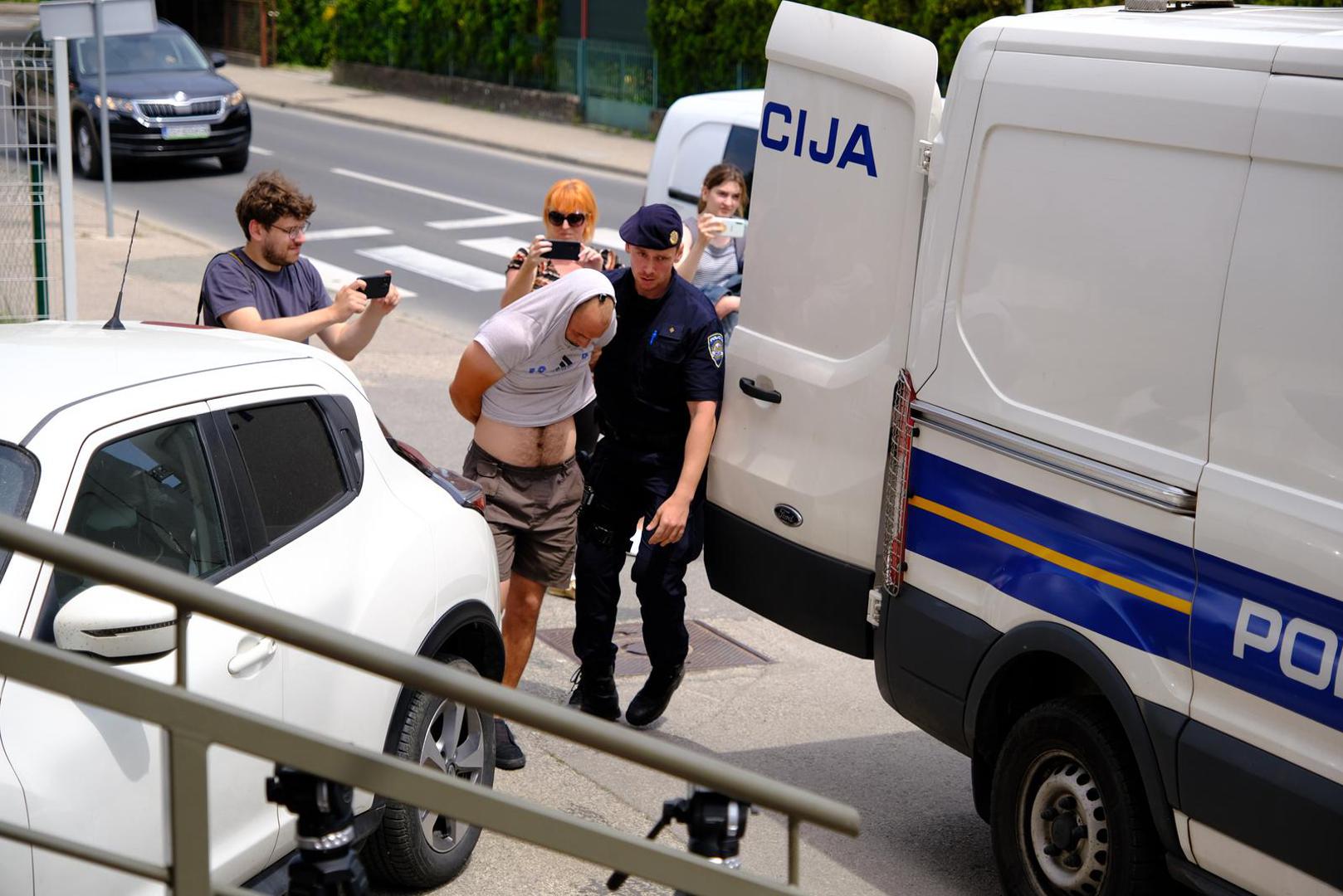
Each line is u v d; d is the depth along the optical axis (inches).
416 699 156.0
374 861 158.9
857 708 226.7
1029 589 153.7
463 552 168.4
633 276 196.1
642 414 199.0
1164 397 140.9
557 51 1169.4
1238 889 136.5
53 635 118.3
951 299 163.9
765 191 191.8
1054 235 151.6
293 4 1551.4
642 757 79.7
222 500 138.8
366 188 807.1
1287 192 130.5
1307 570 127.3
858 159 176.7
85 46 807.7
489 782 173.3
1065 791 153.9
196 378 143.7
